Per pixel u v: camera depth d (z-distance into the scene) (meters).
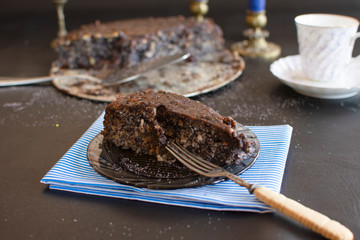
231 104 0.57
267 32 0.81
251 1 0.76
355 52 0.75
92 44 0.69
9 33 0.93
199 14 0.82
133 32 0.68
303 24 0.54
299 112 0.53
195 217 0.36
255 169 0.39
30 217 0.36
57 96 0.61
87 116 0.54
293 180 0.40
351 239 0.32
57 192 0.39
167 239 0.34
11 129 0.52
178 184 0.37
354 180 0.40
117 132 0.43
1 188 0.40
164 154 0.41
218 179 0.37
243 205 0.35
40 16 1.05
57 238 0.34
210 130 0.39
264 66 0.70
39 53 0.80
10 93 0.62
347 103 0.55
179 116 0.40
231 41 0.84
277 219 0.35
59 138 0.49
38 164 0.44
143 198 0.37
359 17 0.92
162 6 1.09
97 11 1.07
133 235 0.34
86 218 0.36
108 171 0.39
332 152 0.44
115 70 0.68
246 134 0.43
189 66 0.69
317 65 0.55
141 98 0.43
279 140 0.43
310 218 0.33
